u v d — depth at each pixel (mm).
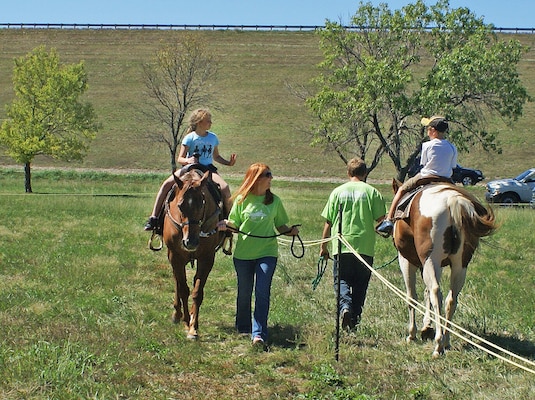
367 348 8078
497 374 7070
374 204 8898
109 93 67250
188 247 8305
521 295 10820
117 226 20594
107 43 83625
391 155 32344
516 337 8562
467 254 7680
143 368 7227
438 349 7656
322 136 33844
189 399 6496
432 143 8383
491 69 31047
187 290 9242
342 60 34500
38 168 50656
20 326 8578
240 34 87438
